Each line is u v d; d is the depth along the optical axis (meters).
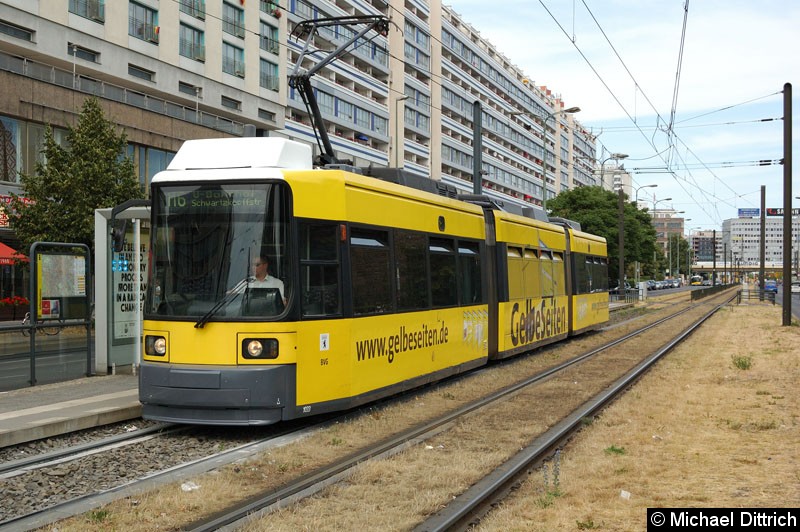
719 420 10.56
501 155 113.62
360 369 10.85
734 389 13.59
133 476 7.86
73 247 14.16
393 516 6.21
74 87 36.75
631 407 11.64
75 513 6.48
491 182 109.31
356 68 72.12
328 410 10.14
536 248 20.39
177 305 9.70
